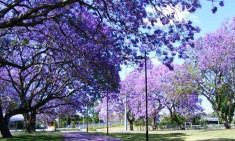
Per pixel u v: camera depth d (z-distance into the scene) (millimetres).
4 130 23375
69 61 15672
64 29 15086
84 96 26094
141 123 57250
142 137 27188
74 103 27297
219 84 33750
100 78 17906
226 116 36844
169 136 27141
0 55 16297
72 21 12469
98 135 32125
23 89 23641
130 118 54594
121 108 51281
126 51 13688
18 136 24797
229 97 35469
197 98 40156
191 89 35625
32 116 33844
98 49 15477
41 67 22062
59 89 22734
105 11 11055
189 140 21500
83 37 14477
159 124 53719
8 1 13484
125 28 11797
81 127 72125
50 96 22516
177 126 49875
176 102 40969
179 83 36094
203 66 33062
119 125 81688
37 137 24750
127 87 47719
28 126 33656
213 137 23297
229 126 36594
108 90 20297
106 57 15695
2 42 16969
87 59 15719
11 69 25500
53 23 15062
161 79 40562
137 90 42750
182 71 35656
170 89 39125
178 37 11203
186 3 10172
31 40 18000
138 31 11570
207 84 34969
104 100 49625
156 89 40906
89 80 18906
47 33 15664
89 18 14320
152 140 22953
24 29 15875
